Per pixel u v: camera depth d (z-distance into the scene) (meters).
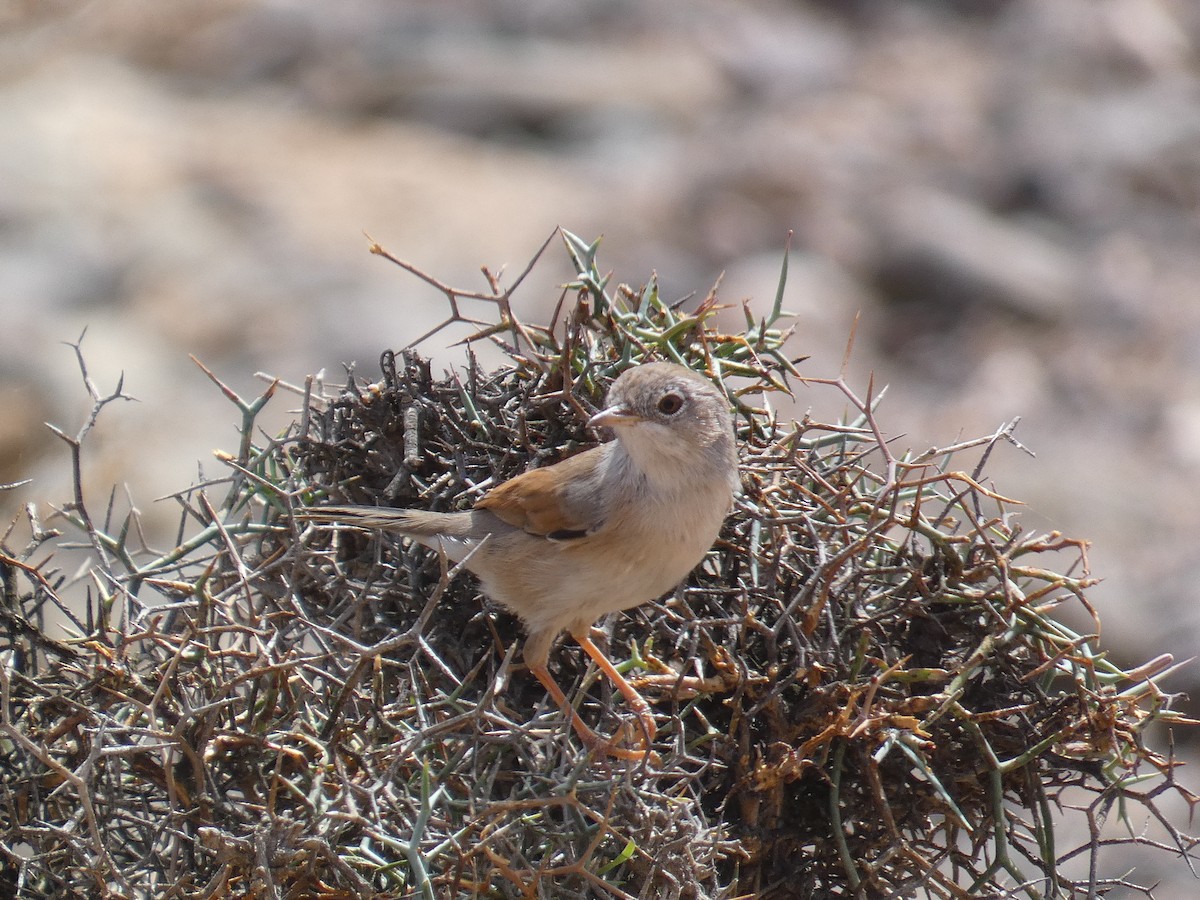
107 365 21.95
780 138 30.83
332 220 28.27
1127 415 23.53
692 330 9.24
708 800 8.09
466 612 8.70
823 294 25.36
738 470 8.42
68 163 29.22
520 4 36.66
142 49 35.09
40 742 7.71
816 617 7.85
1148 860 14.45
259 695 7.98
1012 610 8.02
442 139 32.25
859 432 8.84
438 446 9.00
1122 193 29.91
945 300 26.45
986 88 33.91
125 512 15.61
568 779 7.06
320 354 23.28
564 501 8.21
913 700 7.71
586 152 31.84
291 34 35.31
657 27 36.62
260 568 8.01
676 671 8.29
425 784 6.66
